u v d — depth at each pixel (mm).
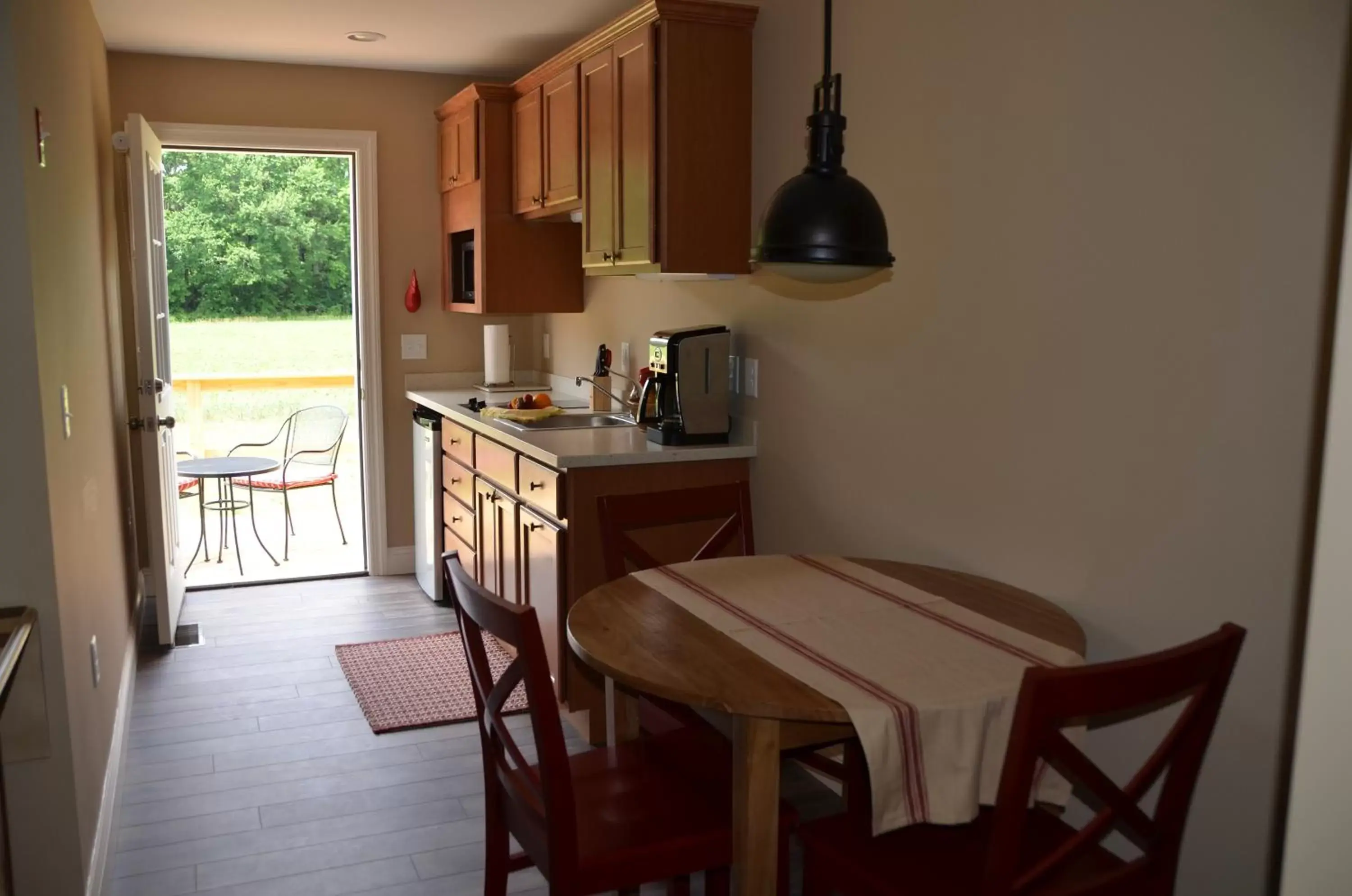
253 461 5590
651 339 3578
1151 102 1970
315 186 10156
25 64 2250
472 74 5105
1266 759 1818
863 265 1894
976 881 1716
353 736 3426
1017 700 1612
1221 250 1848
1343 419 918
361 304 5164
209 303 10000
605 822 1934
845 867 1795
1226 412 1855
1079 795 2225
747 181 3346
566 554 3291
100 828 2557
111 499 3582
